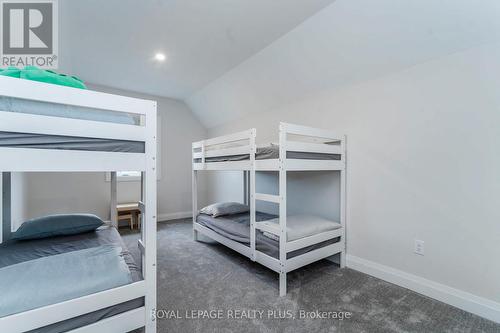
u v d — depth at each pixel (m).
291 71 2.83
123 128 1.18
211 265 2.55
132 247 3.03
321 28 2.20
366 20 1.95
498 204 1.64
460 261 1.80
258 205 3.75
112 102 1.16
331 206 2.71
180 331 1.52
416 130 2.03
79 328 1.04
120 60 3.05
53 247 1.79
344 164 2.53
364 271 2.38
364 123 2.40
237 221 2.87
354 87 2.48
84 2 1.94
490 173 1.67
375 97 2.31
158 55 2.91
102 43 2.62
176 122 4.88
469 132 1.76
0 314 0.90
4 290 1.00
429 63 1.95
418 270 2.02
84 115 1.11
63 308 1.00
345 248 2.55
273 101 3.42
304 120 3.04
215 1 1.96
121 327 1.14
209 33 2.43
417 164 2.03
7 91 0.93
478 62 1.71
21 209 3.04
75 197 3.86
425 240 1.99
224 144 3.02
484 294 1.69
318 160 2.27
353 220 2.50
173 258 2.75
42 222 2.08
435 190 1.93
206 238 3.51
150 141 1.25
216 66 3.21
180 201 4.92
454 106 1.83
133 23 2.25
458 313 1.72
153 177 1.27
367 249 2.38
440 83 1.89
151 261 1.24
